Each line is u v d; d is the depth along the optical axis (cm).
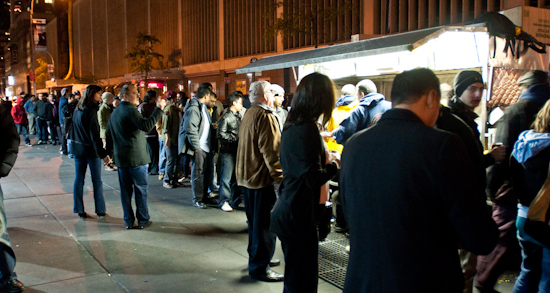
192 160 654
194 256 447
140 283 379
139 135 527
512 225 317
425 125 167
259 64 612
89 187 795
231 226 555
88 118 550
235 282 382
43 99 1531
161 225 558
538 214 254
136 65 3080
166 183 801
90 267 414
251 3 2272
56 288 367
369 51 420
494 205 328
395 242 164
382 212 167
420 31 420
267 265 384
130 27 3897
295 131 268
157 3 3391
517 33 432
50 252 455
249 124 365
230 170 629
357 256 180
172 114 785
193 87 2956
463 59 455
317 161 266
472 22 442
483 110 424
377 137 174
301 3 1823
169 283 379
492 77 430
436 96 178
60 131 1386
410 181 161
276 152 351
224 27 2592
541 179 265
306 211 273
